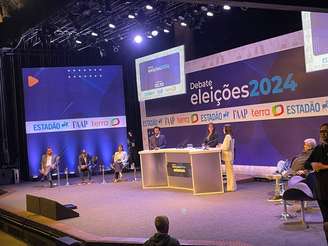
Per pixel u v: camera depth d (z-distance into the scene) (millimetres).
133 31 14938
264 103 12508
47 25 14102
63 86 17406
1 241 9734
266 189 10680
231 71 13531
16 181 16781
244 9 12672
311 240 6195
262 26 13906
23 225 9602
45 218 9320
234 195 10133
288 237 6434
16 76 17656
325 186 5523
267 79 12367
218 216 8148
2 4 13430
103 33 15203
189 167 11273
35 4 12758
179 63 15312
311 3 5836
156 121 16781
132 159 17234
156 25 14211
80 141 17516
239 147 13406
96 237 7363
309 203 8453
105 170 17609
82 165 14883
